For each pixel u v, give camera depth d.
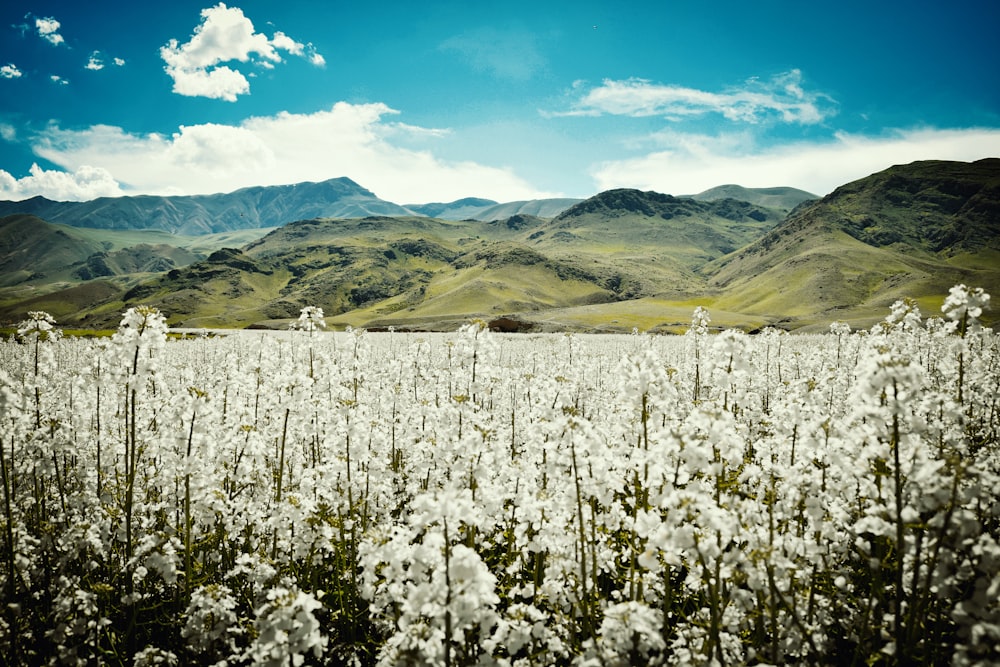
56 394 14.92
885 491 8.33
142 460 14.48
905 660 7.57
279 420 16.58
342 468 11.62
